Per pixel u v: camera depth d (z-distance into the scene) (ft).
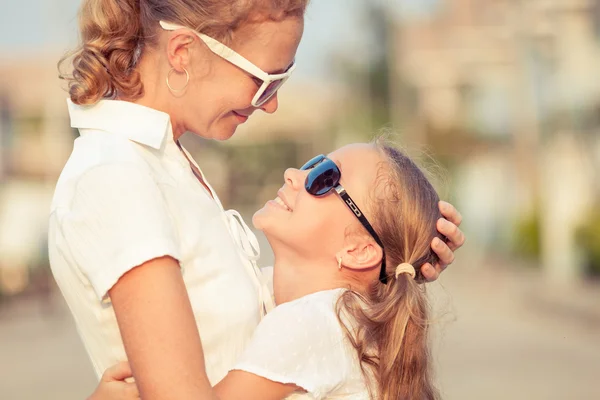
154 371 9.01
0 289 78.18
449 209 12.51
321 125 194.70
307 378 10.23
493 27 169.58
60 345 55.31
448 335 53.72
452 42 174.70
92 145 10.23
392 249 12.01
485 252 120.16
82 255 9.41
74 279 9.83
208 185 11.43
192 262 10.18
